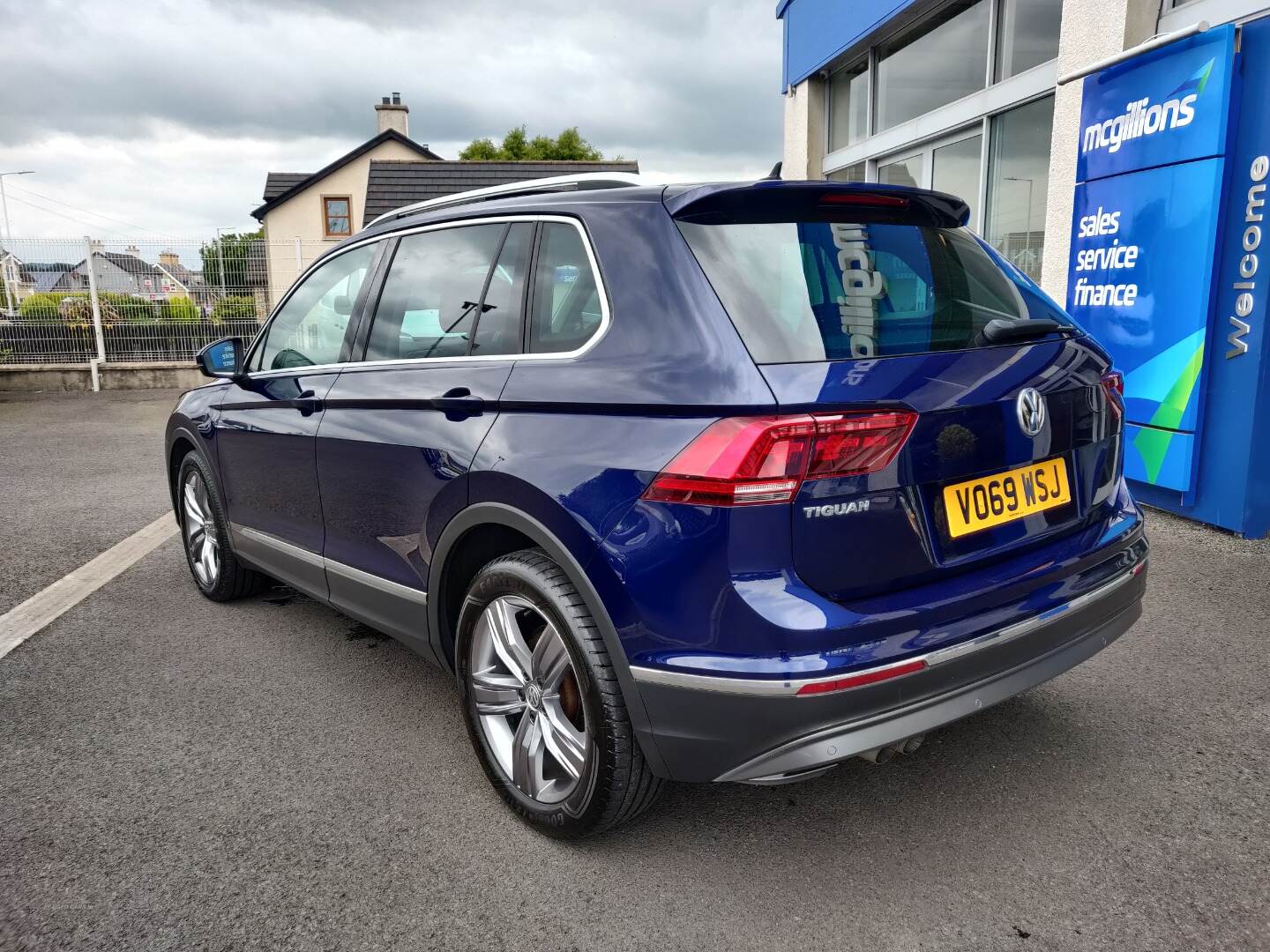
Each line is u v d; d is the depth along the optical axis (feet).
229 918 7.17
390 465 9.45
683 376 6.74
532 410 7.88
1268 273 15.14
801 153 37.70
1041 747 9.43
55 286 47.44
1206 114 15.69
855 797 8.68
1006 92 24.43
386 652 12.77
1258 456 15.80
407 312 10.11
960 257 8.27
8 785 9.28
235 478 13.23
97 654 12.82
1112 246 18.17
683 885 7.48
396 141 122.52
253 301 48.37
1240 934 6.65
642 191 7.98
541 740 8.19
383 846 8.12
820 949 6.68
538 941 6.85
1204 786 8.62
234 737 10.26
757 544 6.25
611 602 6.97
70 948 6.85
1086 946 6.59
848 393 6.38
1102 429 8.23
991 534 7.21
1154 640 11.99
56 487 24.86
